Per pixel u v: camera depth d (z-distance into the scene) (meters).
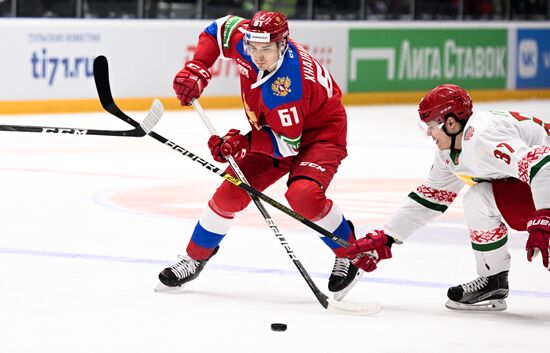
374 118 37.97
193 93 12.36
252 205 19.20
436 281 13.48
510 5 48.22
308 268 14.08
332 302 11.62
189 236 16.17
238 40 12.16
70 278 13.02
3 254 14.41
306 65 11.84
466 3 46.97
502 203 11.46
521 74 48.00
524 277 13.85
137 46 36.47
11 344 9.95
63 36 34.72
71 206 18.72
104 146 27.83
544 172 10.62
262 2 41.50
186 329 10.70
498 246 11.74
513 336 10.79
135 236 16.06
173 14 39.53
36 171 23.02
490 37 46.66
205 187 21.52
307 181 11.91
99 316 11.16
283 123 11.77
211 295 12.34
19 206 18.56
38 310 11.33
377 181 23.17
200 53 12.52
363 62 42.78
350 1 43.44
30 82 34.09
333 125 12.21
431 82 45.12
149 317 11.17
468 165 11.29
